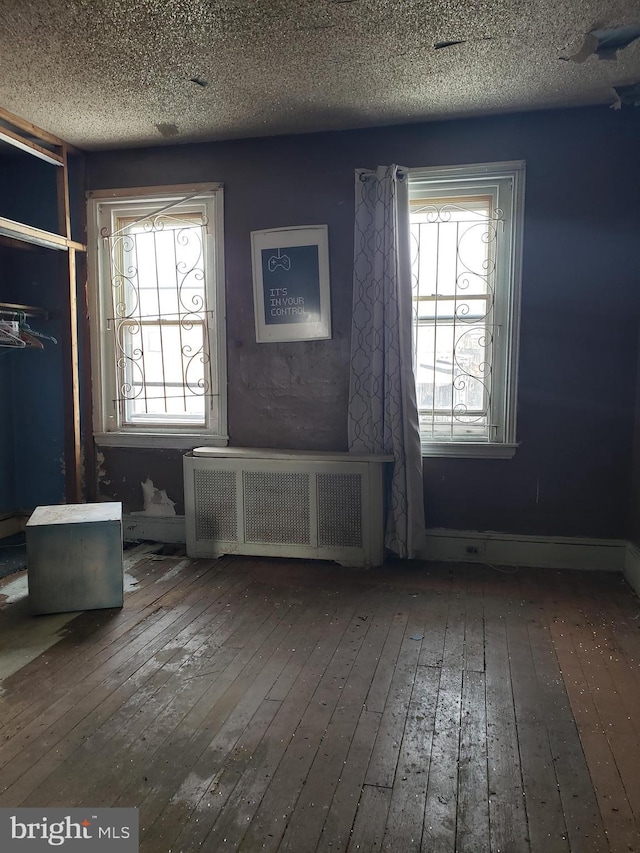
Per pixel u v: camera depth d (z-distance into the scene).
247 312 3.94
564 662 2.48
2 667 2.47
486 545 3.70
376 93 3.19
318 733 2.02
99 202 4.06
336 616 2.94
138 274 4.10
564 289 3.51
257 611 3.01
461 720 2.09
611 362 3.48
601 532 3.57
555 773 1.82
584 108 3.40
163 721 2.09
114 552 3.02
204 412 4.09
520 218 3.51
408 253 3.56
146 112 3.42
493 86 3.12
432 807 1.68
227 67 2.88
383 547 3.65
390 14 2.44
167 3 2.34
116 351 4.16
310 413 3.89
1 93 3.16
